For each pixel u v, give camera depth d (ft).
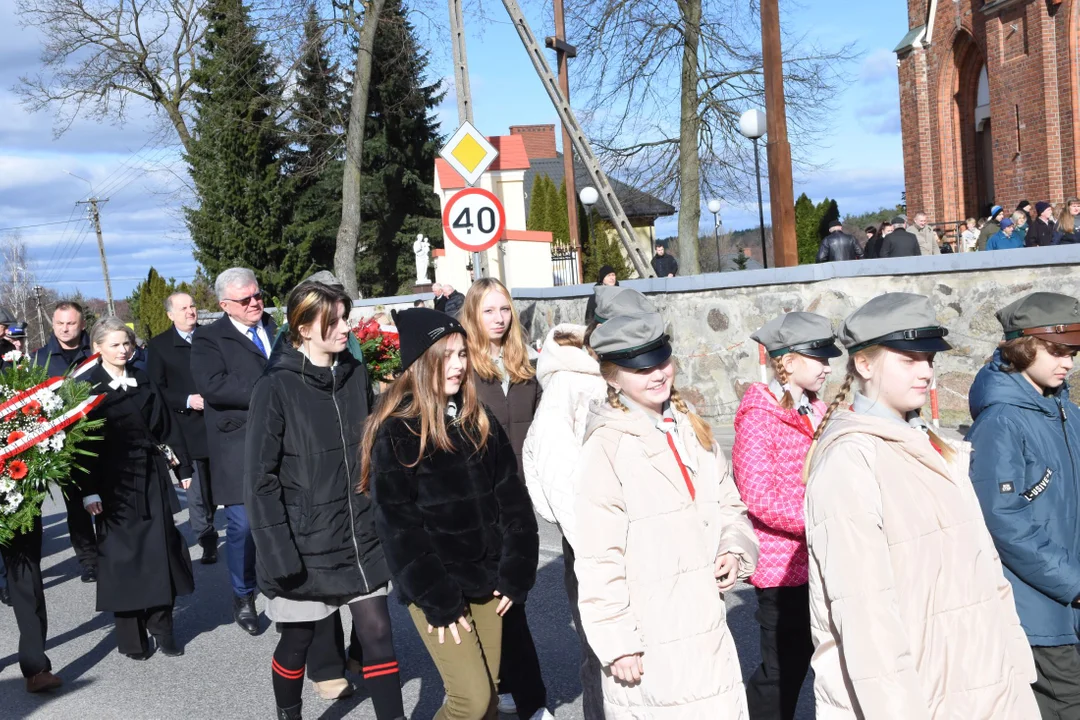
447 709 12.25
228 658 20.18
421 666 18.86
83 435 18.76
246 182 123.54
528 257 64.59
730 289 38.29
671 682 10.36
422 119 135.64
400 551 11.99
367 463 12.80
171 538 20.39
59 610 24.84
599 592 10.42
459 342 12.46
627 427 10.73
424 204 136.36
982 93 89.15
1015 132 81.35
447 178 65.87
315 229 128.16
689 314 39.47
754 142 59.77
